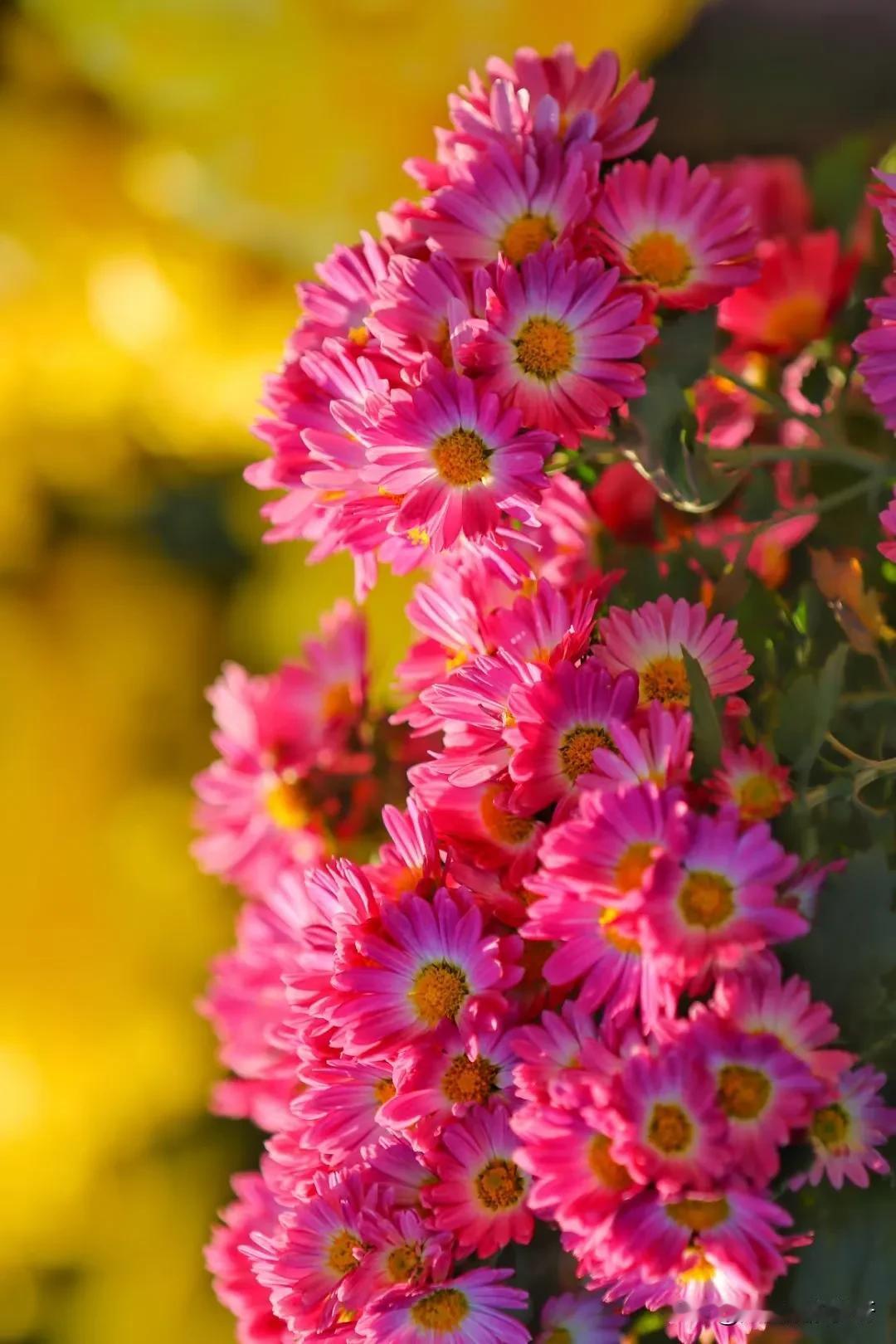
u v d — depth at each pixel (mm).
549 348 887
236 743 1054
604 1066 850
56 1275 1421
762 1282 835
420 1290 862
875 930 873
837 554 959
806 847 880
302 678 1044
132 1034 1424
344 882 885
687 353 914
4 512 1439
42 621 1445
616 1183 844
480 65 1272
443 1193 864
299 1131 907
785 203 1044
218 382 1437
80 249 1369
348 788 1020
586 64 1288
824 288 975
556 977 858
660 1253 836
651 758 857
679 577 942
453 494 879
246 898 1457
